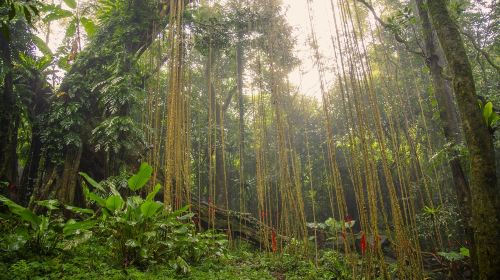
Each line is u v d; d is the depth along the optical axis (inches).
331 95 443.8
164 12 262.5
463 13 302.2
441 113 166.1
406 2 303.6
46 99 247.0
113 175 233.8
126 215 144.3
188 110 198.4
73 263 132.0
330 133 148.6
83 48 261.0
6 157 213.6
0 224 163.5
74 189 226.8
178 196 171.0
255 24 264.1
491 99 248.5
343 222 145.2
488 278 95.4
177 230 162.6
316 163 481.4
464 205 146.6
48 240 140.9
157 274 134.6
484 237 97.9
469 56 310.2
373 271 135.6
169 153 166.1
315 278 172.4
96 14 269.7
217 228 254.4
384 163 129.0
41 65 256.1
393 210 127.0
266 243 215.2
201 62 430.0
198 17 279.6
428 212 214.2
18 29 230.2
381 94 362.3
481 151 102.9
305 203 484.4
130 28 246.8
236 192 498.0
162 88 322.7
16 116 226.7
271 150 432.8
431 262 232.7
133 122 232.4
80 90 242.2
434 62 171.3
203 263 170.9
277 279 179.2
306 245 192.7
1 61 213.9
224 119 467.5
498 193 100.0
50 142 232.5
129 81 236.4
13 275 109.6
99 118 246.7
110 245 144.3
